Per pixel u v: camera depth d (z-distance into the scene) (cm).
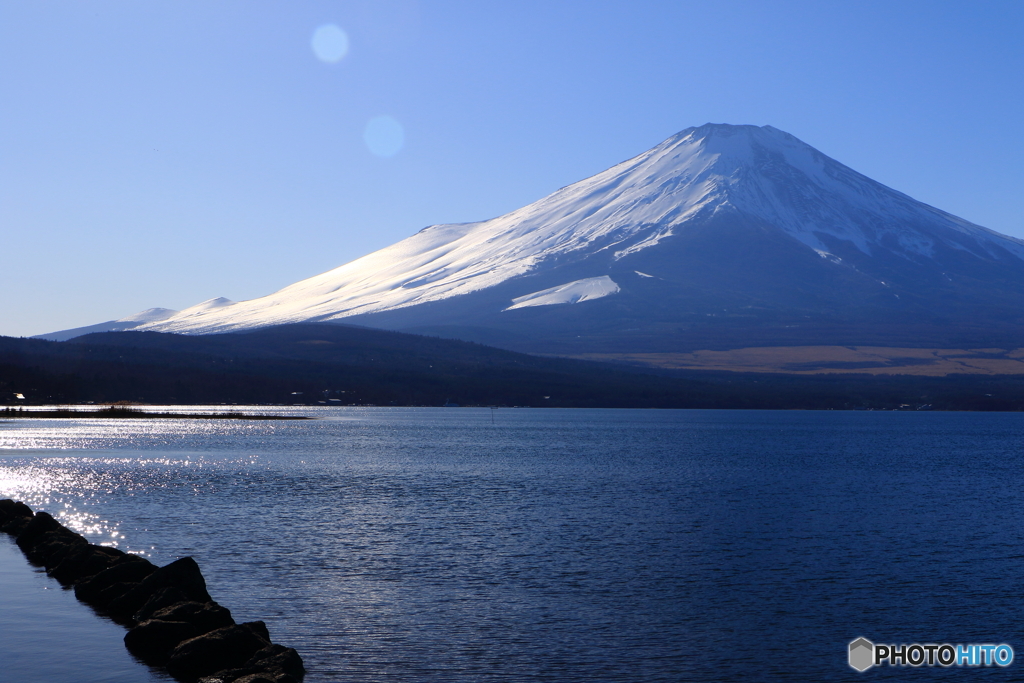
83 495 6725
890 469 10306
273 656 2541
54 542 4050
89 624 3003
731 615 3378
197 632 2766
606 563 4272
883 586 3872
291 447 12738
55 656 2692
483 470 9500
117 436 14362
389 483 7975
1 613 3130
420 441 14575
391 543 4731
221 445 12800
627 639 3072
